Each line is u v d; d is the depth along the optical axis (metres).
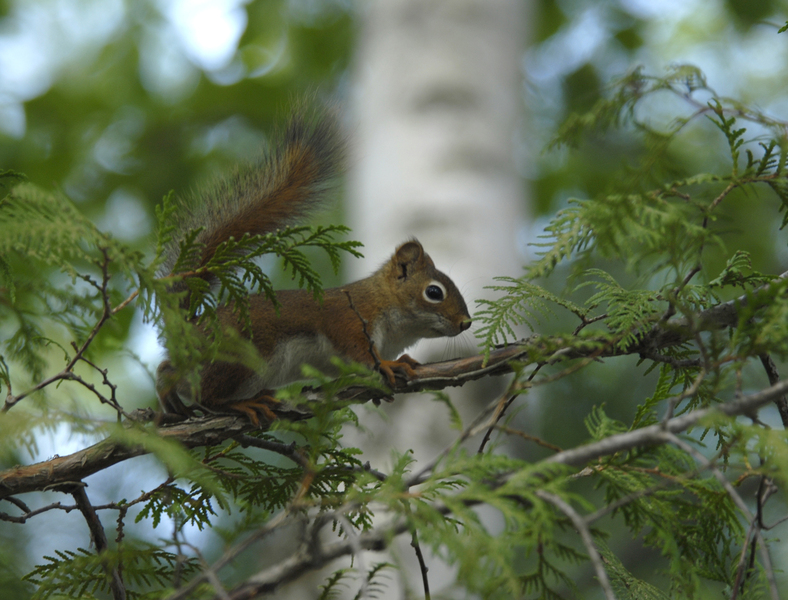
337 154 8.38
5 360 5.80
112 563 4.78
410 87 12.61
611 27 23.78
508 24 13.36
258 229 8.12
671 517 5.10
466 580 3.86
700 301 6.23
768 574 3.66
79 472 5.76
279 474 6.04
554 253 5.40
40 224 4.64
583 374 16.27
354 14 22.16
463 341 11.65
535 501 3.95
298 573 3.98
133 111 23.27
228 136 23.34
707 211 5.14
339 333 9.92
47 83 23.25
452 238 11.82
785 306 4.38
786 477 3.94
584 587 12.01
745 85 23.88
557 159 21.92
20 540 10.39
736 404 4.07
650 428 4.10
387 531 3.94
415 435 10.49
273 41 24.55
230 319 8.54
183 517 5.83
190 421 6.64
